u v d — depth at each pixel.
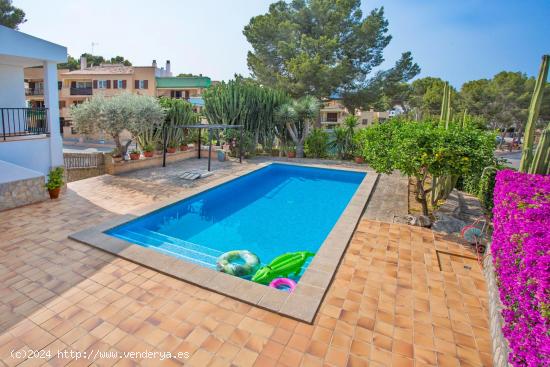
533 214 3.36
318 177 14.13
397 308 4.07
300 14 22.62
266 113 17.34
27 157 8.41
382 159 7.55
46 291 4.23
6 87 9.96
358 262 5.30
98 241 5.68
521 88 39.66
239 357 3.21
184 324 3.67
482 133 6.54
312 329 3.64
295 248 7.00
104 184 10.34
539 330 2.20
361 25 22.11
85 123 11.88
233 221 8.53
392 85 23.42
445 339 3.54
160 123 13.84
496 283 4.02
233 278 4.61
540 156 6.14
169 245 6.71
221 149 17.20
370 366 3.14
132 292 4.27
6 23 22.56
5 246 5.52
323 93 22.09
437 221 7.04
